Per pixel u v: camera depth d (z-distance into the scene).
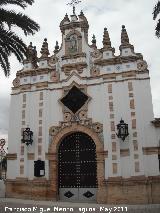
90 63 24.36
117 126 21.62
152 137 21.27
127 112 22.08
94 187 22.28
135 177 20.73
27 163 23.47
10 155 24.20
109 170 21.39
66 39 25.69
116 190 20.86
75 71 24.45
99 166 21.81
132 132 21.58
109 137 22.03
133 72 22.78
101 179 21.50
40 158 23.27
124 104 22.36
